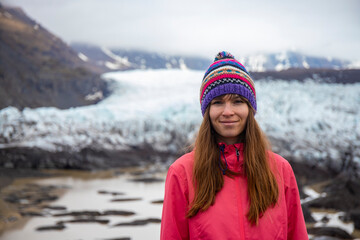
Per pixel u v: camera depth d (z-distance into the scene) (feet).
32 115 79.00
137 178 57.41
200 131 6.48
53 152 68.74
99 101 124.16
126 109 96.63
